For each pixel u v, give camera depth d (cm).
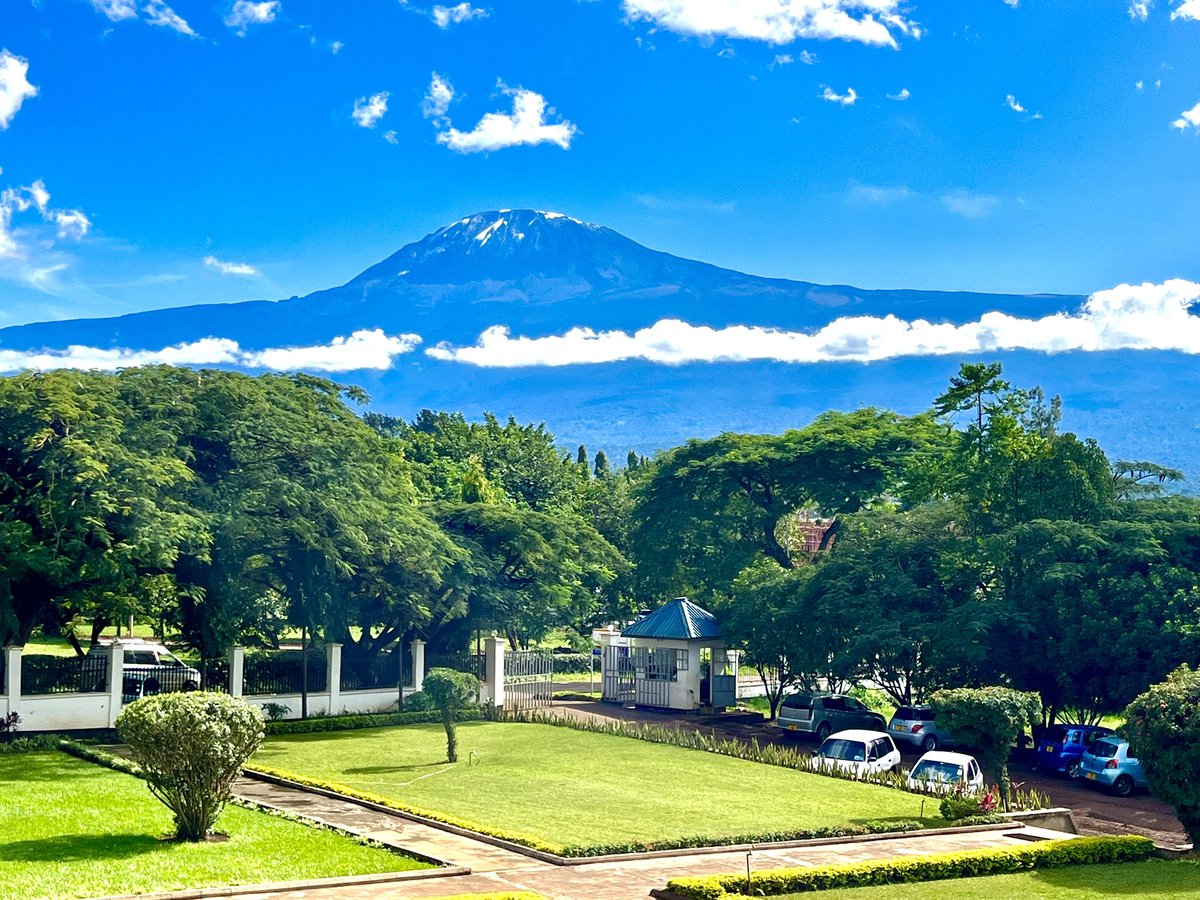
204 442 3912
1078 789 3375
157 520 3334
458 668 4547
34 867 1770
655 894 1831
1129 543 3850
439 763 3241
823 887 1973
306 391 4391
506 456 9300
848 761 3275
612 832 2359
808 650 4303
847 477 5788
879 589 4253
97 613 4184
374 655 4516
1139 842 2394
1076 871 2223
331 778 2947
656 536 6153
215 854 1927
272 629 4428
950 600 4209
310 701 4094
